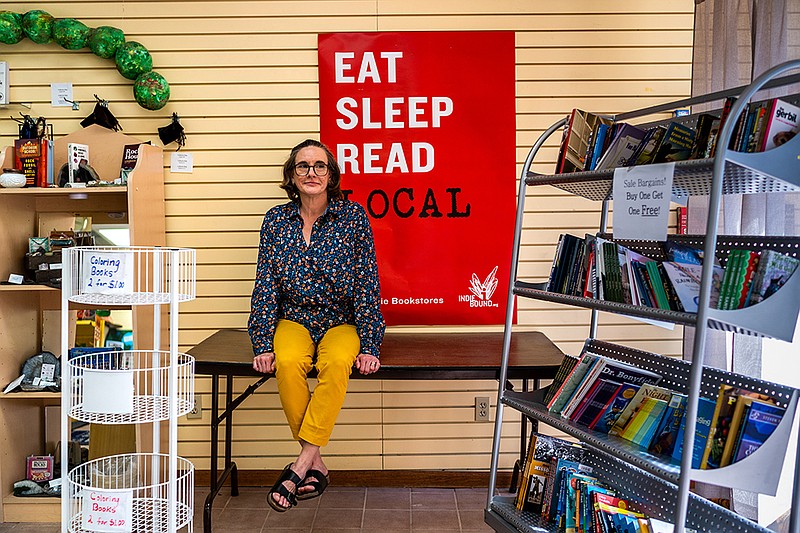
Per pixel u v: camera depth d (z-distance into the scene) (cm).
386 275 396
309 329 346
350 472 402
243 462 402
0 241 361
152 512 326
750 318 218
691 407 214
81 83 396
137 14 394
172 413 284
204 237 400
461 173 394
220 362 326
